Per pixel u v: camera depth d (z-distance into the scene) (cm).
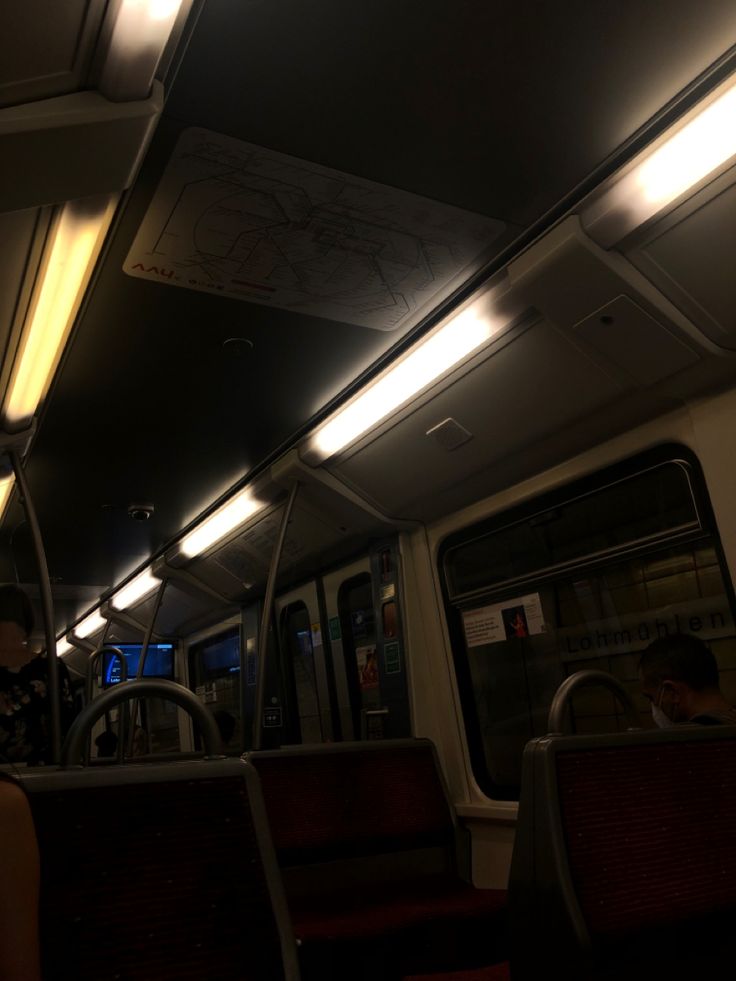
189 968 148
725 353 291
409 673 471
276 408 404
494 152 237
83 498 507
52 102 187
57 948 138
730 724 233
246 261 278
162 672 834
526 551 407
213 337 329
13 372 334
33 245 249
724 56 208
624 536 353
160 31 175
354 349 349
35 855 118
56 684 340
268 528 546
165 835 158
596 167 248
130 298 296
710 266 261
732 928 195
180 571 671
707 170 231
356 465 445
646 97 220
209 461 467
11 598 360
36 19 164
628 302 279
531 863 183
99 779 157
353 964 288
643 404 330
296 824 366
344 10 183
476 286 307
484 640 435
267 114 214
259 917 159
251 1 178
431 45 197
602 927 172
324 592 585
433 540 473
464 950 311
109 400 378
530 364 333
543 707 393
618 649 354
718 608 313
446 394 366
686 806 204
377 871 381
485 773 433
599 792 191
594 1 187
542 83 212
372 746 412
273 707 648
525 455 384
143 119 197
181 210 250
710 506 317
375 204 255
